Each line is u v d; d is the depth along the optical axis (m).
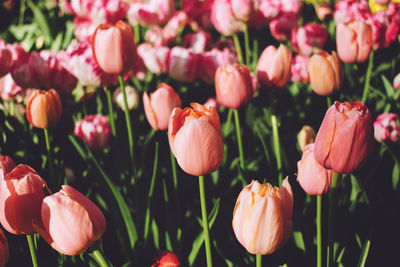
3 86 1.37
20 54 1.31
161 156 1.32
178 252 1.10
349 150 0.87
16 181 0.88
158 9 1.47
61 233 0.86
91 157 1.09
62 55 1.32
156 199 1.20
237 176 1.24
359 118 0.85
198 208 1.21
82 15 1.50
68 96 1.39
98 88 1.40
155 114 1.06
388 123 1.23
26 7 2.27
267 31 1.75
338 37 1.19
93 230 0.87
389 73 1.50
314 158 0.91
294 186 1.10
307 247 1.06
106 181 1.08
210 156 0.89
